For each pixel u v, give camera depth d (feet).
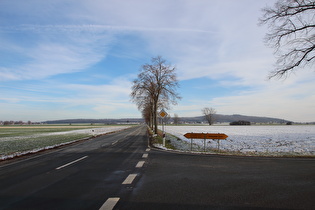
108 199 15.33
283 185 18.42
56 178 21.77
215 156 35.88
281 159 32.40
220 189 17.39
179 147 58.85
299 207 13.57
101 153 40.75
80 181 20.44
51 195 16.40
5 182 20.47
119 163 29.89
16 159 34.96
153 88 95.50
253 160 31.63
